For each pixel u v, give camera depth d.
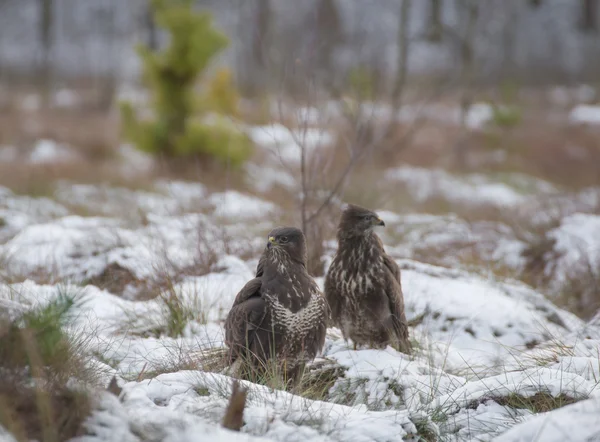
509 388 6.66
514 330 9.38
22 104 52.75
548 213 15.03
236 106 28.86
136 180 22.61
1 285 8.89
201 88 28.80
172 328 8.68
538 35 65.44
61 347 5.54
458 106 43.97
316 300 7.38
